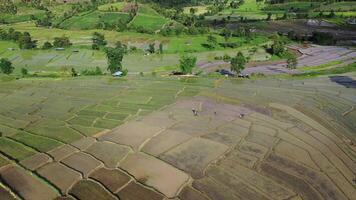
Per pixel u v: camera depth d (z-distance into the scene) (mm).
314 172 57000
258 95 91938
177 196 49531
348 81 109000
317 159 60906
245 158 59312
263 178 54344
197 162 57594
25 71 129750
